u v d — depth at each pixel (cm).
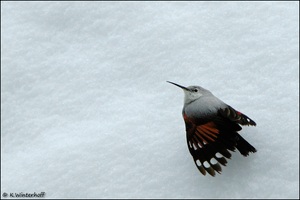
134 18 1764
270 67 1453
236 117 1148
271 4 1680
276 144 1209
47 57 1723
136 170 1263
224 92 1420
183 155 1255
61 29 1809
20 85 1656
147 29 1712
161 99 1465
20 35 1812
